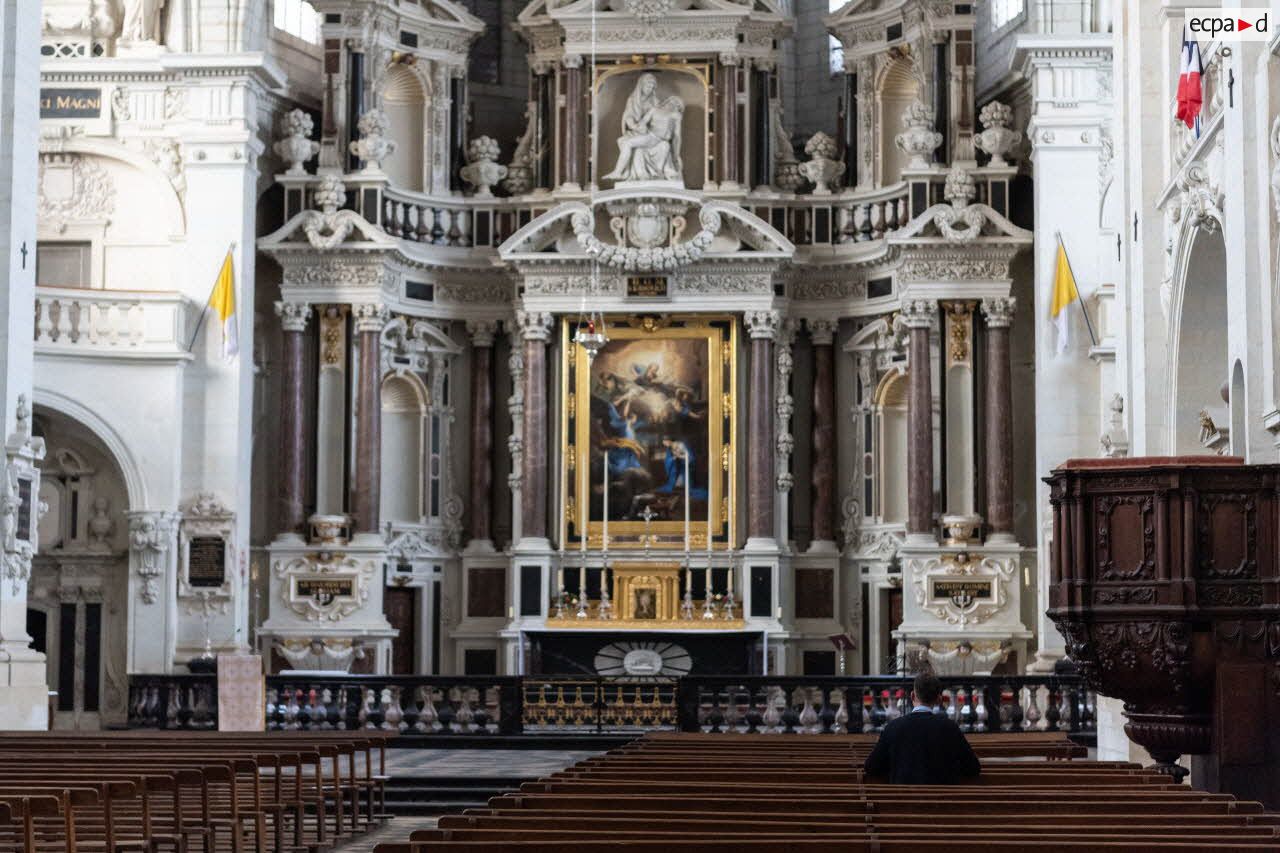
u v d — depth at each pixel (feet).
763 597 119.96
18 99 83.25
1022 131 119.96
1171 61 74.02
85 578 112.47
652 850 25.70
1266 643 46.26
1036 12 113.50
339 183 119.44
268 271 122.83
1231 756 46.03
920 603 116.16
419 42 125.70
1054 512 49.03
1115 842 26.12
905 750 41.16
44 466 112.78
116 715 111.45
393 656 122.72
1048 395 110.83
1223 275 68.59
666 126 122.83
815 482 124.47
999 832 28.04
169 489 110.32
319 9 122.62
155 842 43.73
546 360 123.34
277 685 92.43
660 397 123.13
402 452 125.70
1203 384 71.20
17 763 44.88
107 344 109.70
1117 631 47.14
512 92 134.10
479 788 74.18
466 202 125.70
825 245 124.16
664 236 121.19
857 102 125.39
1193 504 46.47
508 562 124.47
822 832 27.94
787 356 123.24
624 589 121.70
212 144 114.21
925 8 120.67
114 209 115.75
